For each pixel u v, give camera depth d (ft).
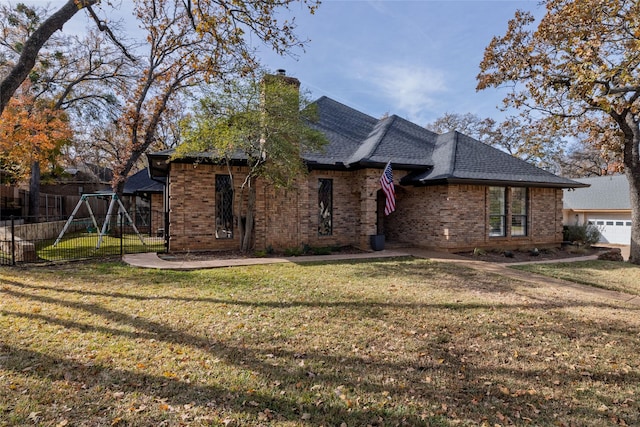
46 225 60.23
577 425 11.23
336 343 17.04
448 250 47.21
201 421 10.89
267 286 27.76
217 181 46.98
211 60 27.27
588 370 14.96
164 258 40.09
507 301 24.68
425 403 12.26
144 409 11.42
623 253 55.42
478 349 16.80
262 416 11.23
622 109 37.81
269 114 39.11
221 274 31.94
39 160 65.51
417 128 63.05
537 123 47.65
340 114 64.28
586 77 28.99
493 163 52.70
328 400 12.28
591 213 82.07
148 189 72.69
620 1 29.76
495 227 51.11
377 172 49.44
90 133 88.22
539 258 46.44
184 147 38.91
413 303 23.75
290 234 47.29
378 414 11.56
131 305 22.15
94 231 75.46
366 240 49.01
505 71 42.47
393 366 14.90
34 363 14.26
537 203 53.93
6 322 18.70
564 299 25.53
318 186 50.55
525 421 11.35
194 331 18.07
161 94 67.87
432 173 48.62
